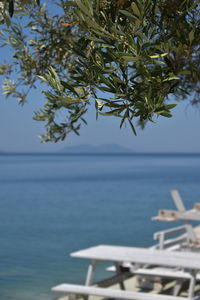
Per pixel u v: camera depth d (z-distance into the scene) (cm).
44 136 327
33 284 1129
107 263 1394
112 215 2875
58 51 360
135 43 194
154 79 217
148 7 201
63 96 219
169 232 1033
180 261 752
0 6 257
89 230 2259
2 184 6444
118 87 210
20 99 362
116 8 221
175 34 233
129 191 4947
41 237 2038
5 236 2073
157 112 205
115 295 732
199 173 10031
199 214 964
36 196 4512
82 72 221
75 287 762
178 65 225
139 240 1950
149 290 907
